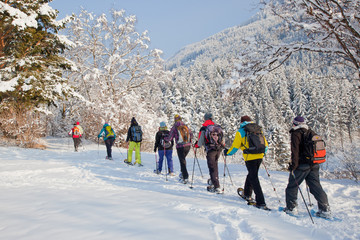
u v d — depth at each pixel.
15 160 9.44
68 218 3.05
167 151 7.48
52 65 16.92
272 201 4.64
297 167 3.78
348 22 5.30
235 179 6.67
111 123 19.72
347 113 48.38
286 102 75.31
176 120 6.54
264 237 2.58
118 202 3.88
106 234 2.54
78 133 14.09
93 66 23.78
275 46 5.81
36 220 2.98
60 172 7.30
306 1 5.29
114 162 9.75
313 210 4.01
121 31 23.52
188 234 2.56
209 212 3.38
